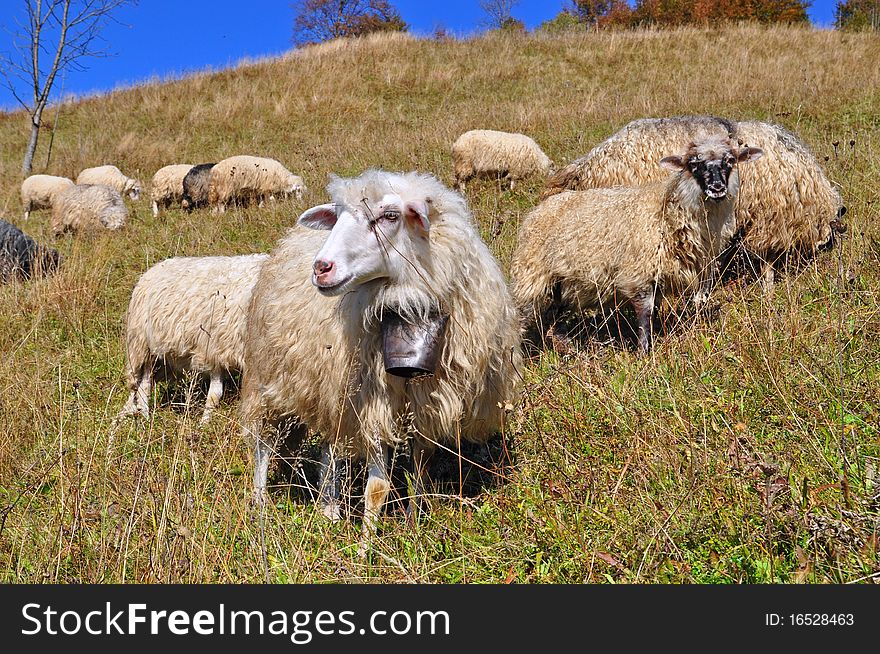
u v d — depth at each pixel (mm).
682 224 5004
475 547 3094
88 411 4980
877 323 4008
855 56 18594
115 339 6621
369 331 3367
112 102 22719
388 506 3740
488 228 7711
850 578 2469
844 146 9078
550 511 3086
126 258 9148
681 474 3107
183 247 9328
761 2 38469
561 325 6055
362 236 3072
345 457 3621
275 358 3725
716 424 3467
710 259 5207
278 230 9570
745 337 4250
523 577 2895
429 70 21594
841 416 3186
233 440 4176
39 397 4984
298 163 15023
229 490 3648
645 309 5230
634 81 19203
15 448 4422
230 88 22000
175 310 5262
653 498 3008
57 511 3605
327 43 26266
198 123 19844
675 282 5199
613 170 6871
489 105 18281
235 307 5152
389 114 18891
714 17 39031
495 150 11414
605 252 5332
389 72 21219
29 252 8867
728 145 5031
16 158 19938
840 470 2887
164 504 3166
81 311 7117
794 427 3287
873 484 2797
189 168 14008
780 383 3625
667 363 4332
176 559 2992
